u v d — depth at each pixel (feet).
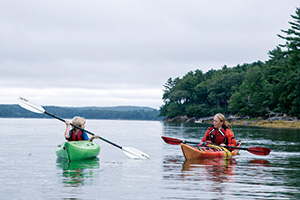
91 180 22.45
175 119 479.00
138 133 94.79
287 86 230.27
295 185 21.81
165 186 20.92
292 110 225.56
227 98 401.70
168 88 561.43
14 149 42.86
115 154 38.17
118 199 17.80
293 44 236.02
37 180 22.27
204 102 461.37
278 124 196.75
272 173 26.48
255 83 318.04
